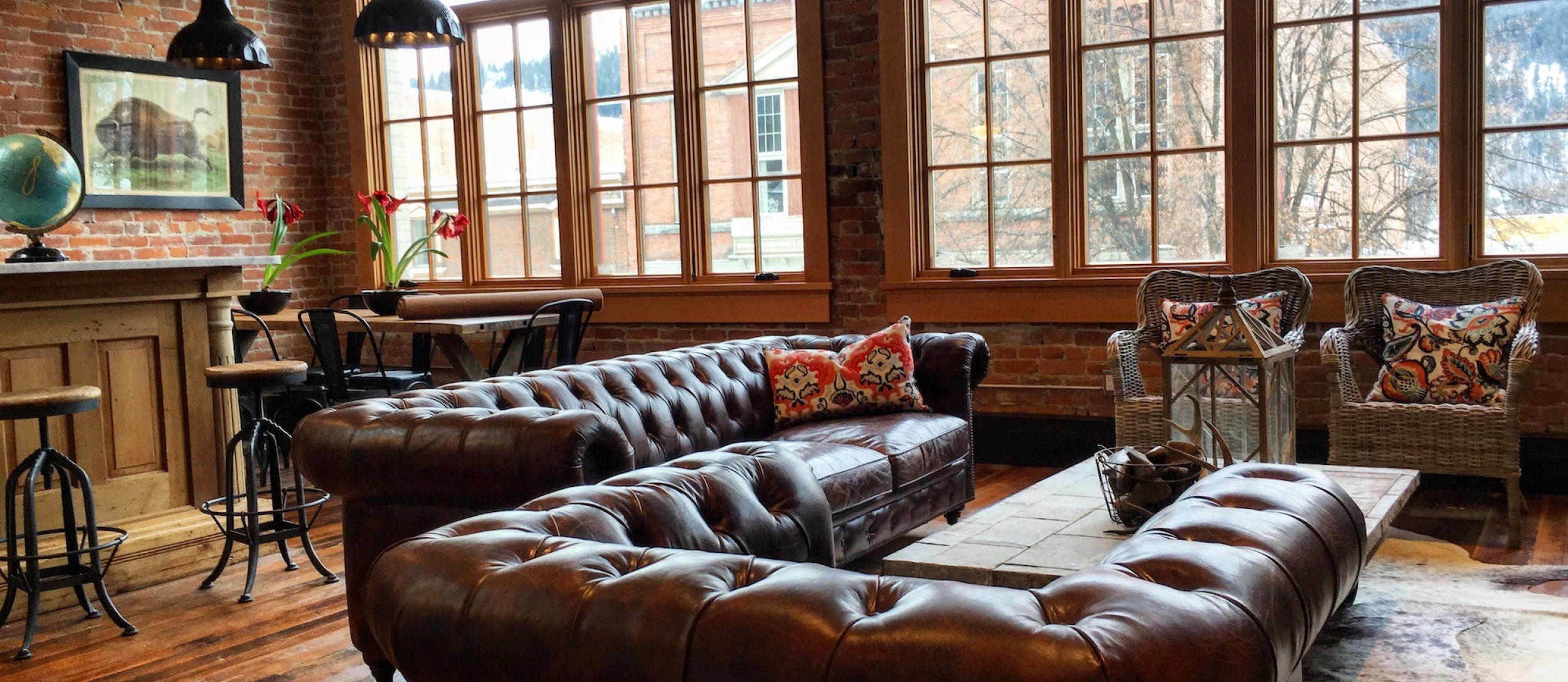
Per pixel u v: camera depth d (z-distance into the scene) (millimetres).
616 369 3730
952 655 1173
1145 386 5301
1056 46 5324
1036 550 2668
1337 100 4914
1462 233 4695
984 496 4910
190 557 3957
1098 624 1222
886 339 4301
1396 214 4855
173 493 4043
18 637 3328
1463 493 4594
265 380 3740
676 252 6418
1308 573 1658
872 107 5734
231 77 6723
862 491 3490
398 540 2949
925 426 4020
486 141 6891
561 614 1373
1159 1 5184
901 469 3727
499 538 1618
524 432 2717
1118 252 5383
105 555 3719
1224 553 1539
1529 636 2896
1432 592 3297
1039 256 5523
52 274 3613
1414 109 4789
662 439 3652
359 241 7219
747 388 4195
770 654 1238
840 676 1197
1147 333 4746
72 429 3760
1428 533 4000
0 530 3609
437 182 7047
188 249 6547
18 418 3160
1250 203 5004
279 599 3643
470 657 1425
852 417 4246
